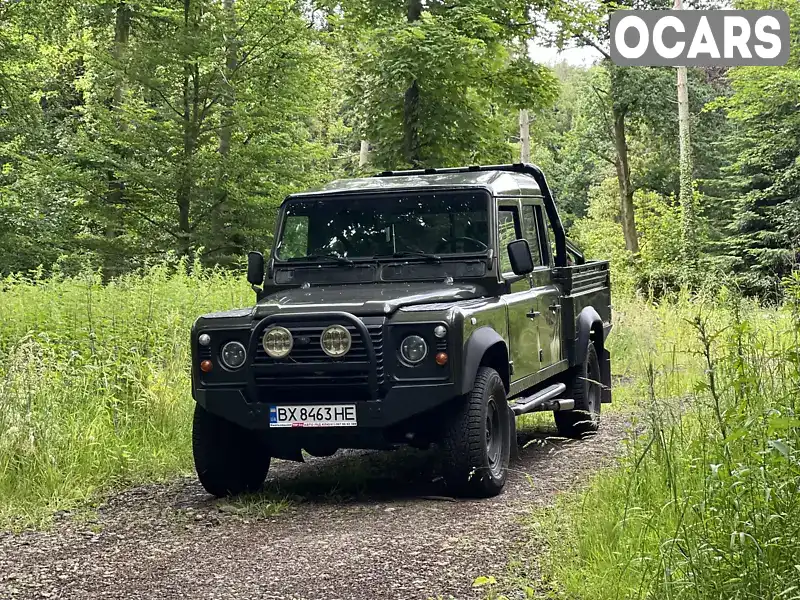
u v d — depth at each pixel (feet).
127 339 37.35
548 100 77.41
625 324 56.49
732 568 13.42
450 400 23.29
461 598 15.88
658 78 151.33
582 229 180.45
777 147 113.19
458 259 26.71
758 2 114.73
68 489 25.16
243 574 17.84
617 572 15.67
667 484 19.63
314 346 23.12
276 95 85.97
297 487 26.18
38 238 81.46
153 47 80.64
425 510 22.65
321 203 27.99
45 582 17.74
